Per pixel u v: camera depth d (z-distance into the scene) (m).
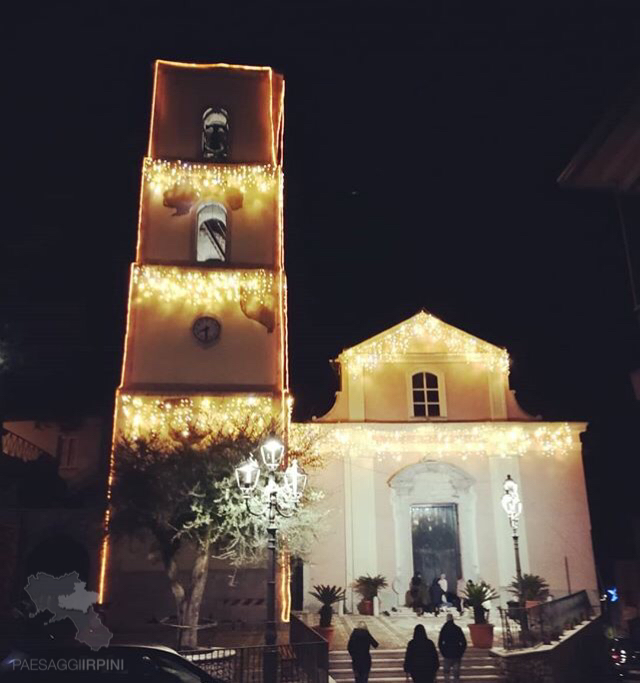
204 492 18.48
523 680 14.70
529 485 23.97
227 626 19.94
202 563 18.45
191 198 24.38
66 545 22.05
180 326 22.91
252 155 25.61
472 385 25.23
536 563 23.11
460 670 15.64
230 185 24.66
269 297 23.47
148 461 19.34
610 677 17.47
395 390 25.12
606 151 8.54
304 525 19.62
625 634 22.88
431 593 22.53
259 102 26.41
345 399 24.95
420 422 24.42
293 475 15.23
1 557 20.59
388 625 20.11
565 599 18.11
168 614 20.14
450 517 23.88
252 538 18.94
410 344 25.69
